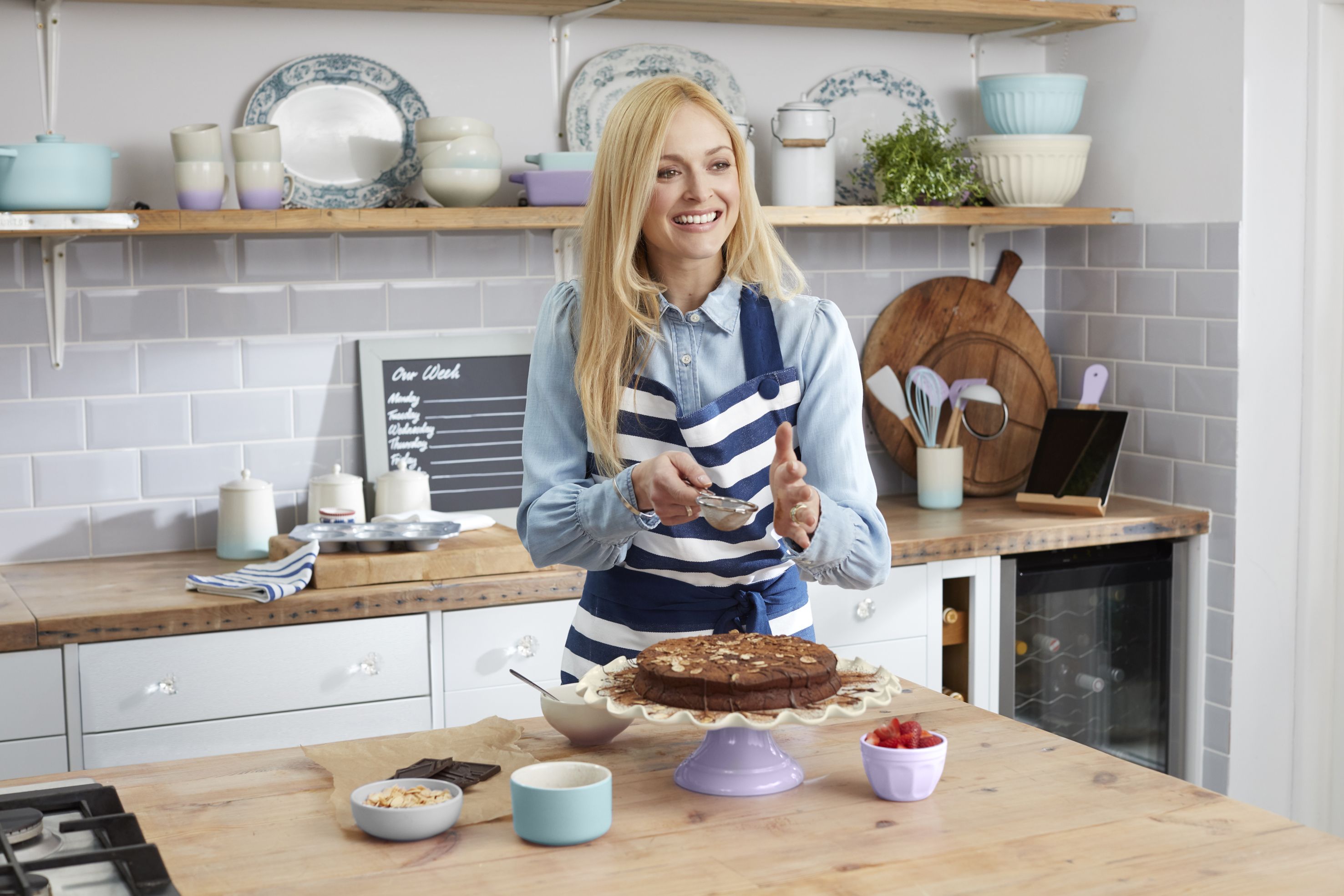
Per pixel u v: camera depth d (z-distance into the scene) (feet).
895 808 4.47
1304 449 10.68
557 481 5.89
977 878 3.89
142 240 9.62
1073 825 4.30
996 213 10.75
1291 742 10.96
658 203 5.56
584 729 5.11
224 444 9.98
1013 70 12.00
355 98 10.02
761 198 11.28
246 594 8.12
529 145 10.54
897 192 10.55
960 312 11.76
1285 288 10.48
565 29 10.47
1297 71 10.34
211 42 9.66
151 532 9.85
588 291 5.79
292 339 10.09
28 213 8.36
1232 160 10.25
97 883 3.81
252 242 9.91
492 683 8.78
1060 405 12.13
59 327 9.44
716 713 4.34
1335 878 3.88
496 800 4.55
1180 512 10.64
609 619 6.03
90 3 9.34
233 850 4.18
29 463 9.50
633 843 4.20
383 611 8.42
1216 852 4.08
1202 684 10.87
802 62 11.33
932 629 9.87
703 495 4.94
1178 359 10.87
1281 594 10.75
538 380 6.06
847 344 5.96
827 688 4.53
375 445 10.18
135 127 9.54
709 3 10.04
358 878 3.96
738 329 5.89
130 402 9.71
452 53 10.27
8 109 9.22
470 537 9.43
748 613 5.85
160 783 4.83
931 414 11.14
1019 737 5.24
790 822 4.35
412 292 10.36
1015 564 10.09
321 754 5.07
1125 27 11.19
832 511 5.27
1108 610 10.68
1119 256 11.41
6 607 8.03
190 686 8.05
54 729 7.80
